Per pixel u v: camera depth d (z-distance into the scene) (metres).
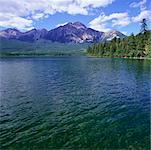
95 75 94.06
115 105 47.16
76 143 29.80
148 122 36.78
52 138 31.42
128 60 175.88
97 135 32.09
